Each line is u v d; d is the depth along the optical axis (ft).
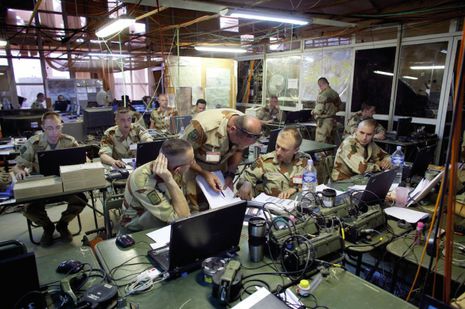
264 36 22.71
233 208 4.34
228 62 21.26
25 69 30.55
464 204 5.36
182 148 5.54
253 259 4.50
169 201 5.71
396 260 5.27
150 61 31.48
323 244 4.49
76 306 3.49
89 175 7.77
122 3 13.79
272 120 20.43
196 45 21.02
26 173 8.72
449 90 16.08
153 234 5.25
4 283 3.13
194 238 4.05
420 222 5.52
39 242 9.81
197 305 3.61
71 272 4.20
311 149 12.98
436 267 4.10
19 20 24.97
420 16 15.65
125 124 11.44
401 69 18.07
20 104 28.94
